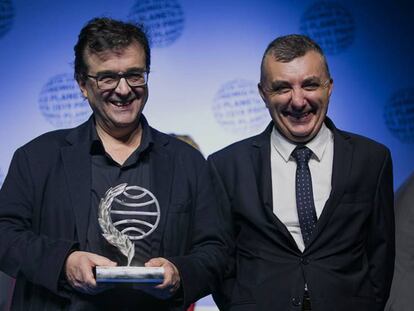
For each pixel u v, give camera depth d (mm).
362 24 4293
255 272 2508
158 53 4289
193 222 2365
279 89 2504
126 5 4309
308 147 2568
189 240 2350
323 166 2566
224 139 4277
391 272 2596
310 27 4305
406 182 2838
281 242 2490
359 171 2547
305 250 2471
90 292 2088
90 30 2260
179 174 2361
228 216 2602
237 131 4281
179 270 2168
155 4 4301
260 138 2662
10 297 2977
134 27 2283
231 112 4285
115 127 2299
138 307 2207
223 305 2615
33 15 4309
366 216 2535
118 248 2156
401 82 4266
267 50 2559
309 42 2533
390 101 4266
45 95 4277
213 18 4305
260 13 4312
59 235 2229
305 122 2520
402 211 2734
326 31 4297
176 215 2293
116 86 2219
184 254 2322
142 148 2318
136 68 2230
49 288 2115
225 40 4305
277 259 2492
